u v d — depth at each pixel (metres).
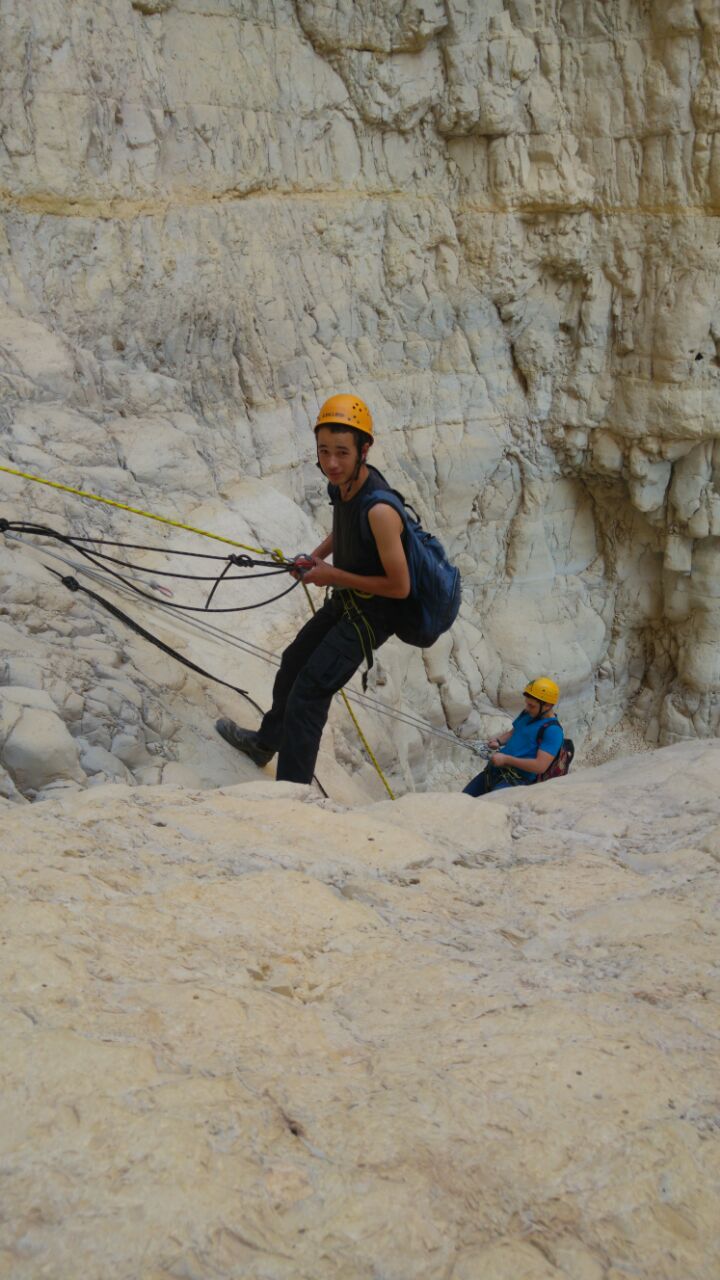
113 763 5.26
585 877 2.94
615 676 15.77
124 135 9.81
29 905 2.30
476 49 12.55
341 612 5.44
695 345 13.31
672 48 12.52
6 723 4.67
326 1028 2.07
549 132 13.05
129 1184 1.54
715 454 14.02
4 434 7.60
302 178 11.95
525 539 14.75
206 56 10.70
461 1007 2.14
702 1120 1.84
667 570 14.88
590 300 13.70
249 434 11.00
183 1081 1.77
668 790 3.56
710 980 2.37
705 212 12.95
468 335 13.62
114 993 2.06
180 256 10.15
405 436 13.38
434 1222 1.54
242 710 6.47
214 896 2.57
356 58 12.04
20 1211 1.49
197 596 7.38
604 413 14.08
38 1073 1.73
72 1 9.17
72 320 9.20
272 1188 1.57
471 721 14.29
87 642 5.90
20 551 6.30
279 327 11.36
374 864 2.99
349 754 7.70
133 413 9.00
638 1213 1.61
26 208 8.98
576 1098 1.84
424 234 13.12
